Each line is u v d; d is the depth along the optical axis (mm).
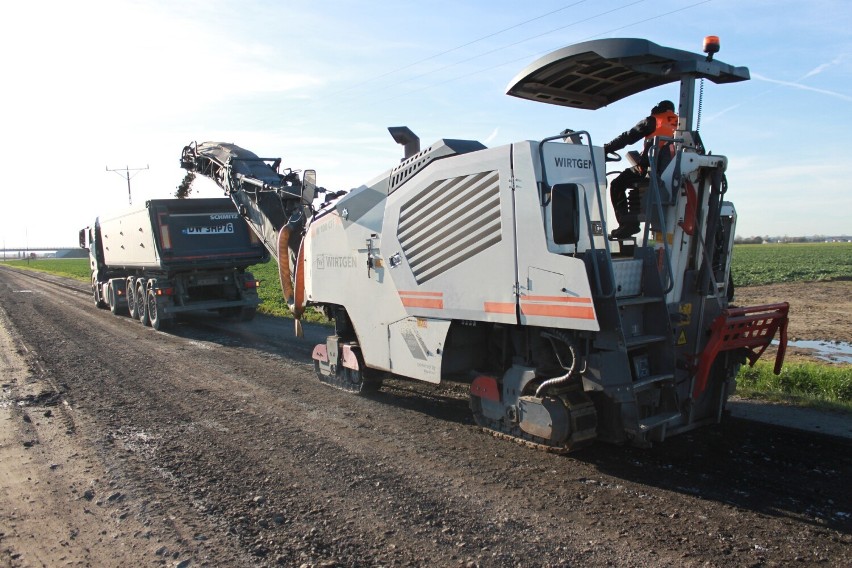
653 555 4008
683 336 5801
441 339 6488
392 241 7062
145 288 15984
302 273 9344
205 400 8180
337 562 3920
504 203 5621
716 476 5398
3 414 7523
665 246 5578
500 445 6227
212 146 12398
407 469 5578
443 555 4016
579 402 5559
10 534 4371
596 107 7387
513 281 5609
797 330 15578
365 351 7750
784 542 4199
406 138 7363
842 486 5176
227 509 4742
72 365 10656
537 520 4531
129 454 6051
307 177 9891
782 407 7523
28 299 24812
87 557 4027
